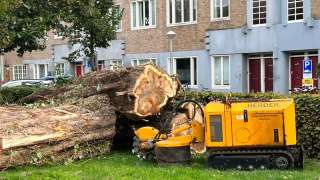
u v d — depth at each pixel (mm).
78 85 11734
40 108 10430
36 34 16062
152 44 32438
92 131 10508
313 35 24844
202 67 29656
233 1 27938
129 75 11008
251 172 8805
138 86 10852
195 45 30000
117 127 11844
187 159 9555
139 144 10141
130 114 10938
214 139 9133
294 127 8953
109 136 10828
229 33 28188
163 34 31719
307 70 22203
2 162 9141
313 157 10219
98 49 35656
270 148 9047
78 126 10242
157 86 11102
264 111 8953
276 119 8914
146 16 32844
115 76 11164
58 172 9062
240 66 27781
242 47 27594
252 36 27109
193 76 30375
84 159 10477
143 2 32906
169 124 10664
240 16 27609
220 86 28891
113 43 34719
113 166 9664
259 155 9016
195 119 10055
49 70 40344
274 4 26125
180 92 12266
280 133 8898
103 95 11195
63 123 10047
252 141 9000
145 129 10180
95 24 19719
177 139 9602
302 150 9172
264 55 27375
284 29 25812
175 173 8828
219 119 9125
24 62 43094
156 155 9617
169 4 31406
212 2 29000
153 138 10000
